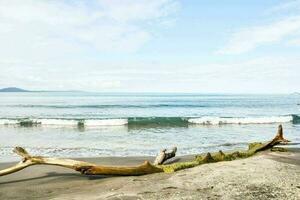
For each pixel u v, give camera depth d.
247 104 73.00
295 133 23.86
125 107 56.44
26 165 9.48
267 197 6.75
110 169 9.25
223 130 26.02
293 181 8.05
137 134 23.19
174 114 45.00
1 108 53.47
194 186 7.72
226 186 7.64
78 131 25.45
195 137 21.42
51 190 8.20
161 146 17.39
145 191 7.40
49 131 25.47
